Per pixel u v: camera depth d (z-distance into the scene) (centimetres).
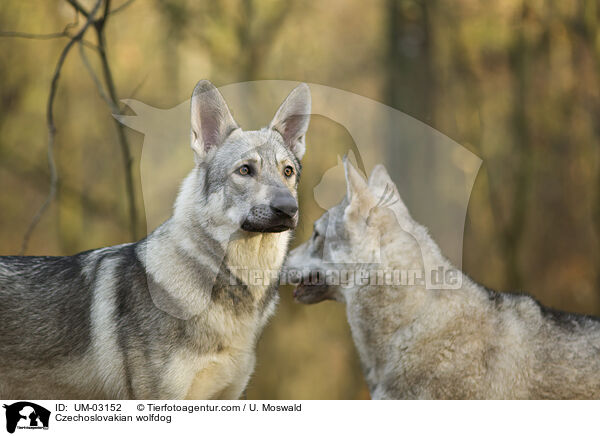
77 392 518
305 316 1090
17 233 1484
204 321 487
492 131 1205
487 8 1116
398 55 1008
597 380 500
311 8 1267
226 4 1184
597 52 1083
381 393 550
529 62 1121
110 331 498
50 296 521
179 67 1285
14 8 1295
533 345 514
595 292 1161
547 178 1189
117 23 1288
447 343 520
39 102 1352
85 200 1285
